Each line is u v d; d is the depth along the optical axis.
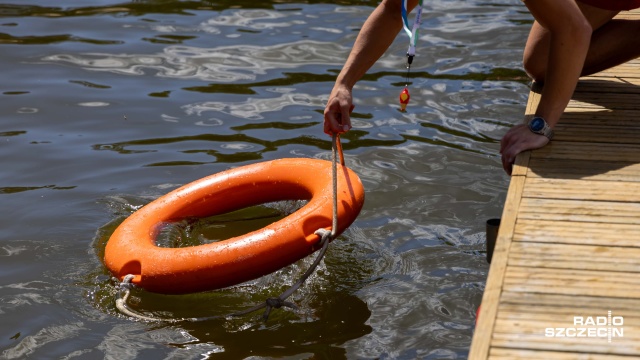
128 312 3.07
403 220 3.73
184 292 3.11
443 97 5.03
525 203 2.73
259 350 2.90
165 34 6.14
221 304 3.19
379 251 3.50
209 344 2.94
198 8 6.75
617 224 2.58
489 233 2.77
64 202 3.88
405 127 4.65
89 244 3.55
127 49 5.84
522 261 2.40
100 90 5.17
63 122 4.74
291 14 6.58
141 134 4.59
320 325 3.03
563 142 3.20
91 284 3.28
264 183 3.61
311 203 3.26
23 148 4.42
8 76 5.36
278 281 3.33
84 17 6.52
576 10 2.93
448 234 3.61
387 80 5.31
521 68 5.43
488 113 4.80
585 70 3.77
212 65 5.57
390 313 3.09
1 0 6.97
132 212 3.80
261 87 5.23
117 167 4.23
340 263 3.42
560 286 2.28
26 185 4.04
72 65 5.55
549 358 2.00
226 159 4.29
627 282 2.28
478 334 2.08
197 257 3.08
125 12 6.66
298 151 4.37
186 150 4.40
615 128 3.32
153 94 5.12
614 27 3.62
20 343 2.92
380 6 3.24
